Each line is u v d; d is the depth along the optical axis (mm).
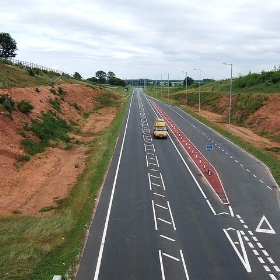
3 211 28953
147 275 20047
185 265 21109
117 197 31516
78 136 59062
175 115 86375
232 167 41281
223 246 23453
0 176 35312
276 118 67500
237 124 76875
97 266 20812
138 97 145500
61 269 20297
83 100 94125
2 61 93000
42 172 39219
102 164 40844
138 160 43469
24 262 20969
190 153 47562
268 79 108375
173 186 34719
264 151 50562
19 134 47062
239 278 19906
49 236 24266
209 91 123750
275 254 22562
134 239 24141
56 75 114375
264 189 34250
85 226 25703
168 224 26562
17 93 60750
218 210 29328
